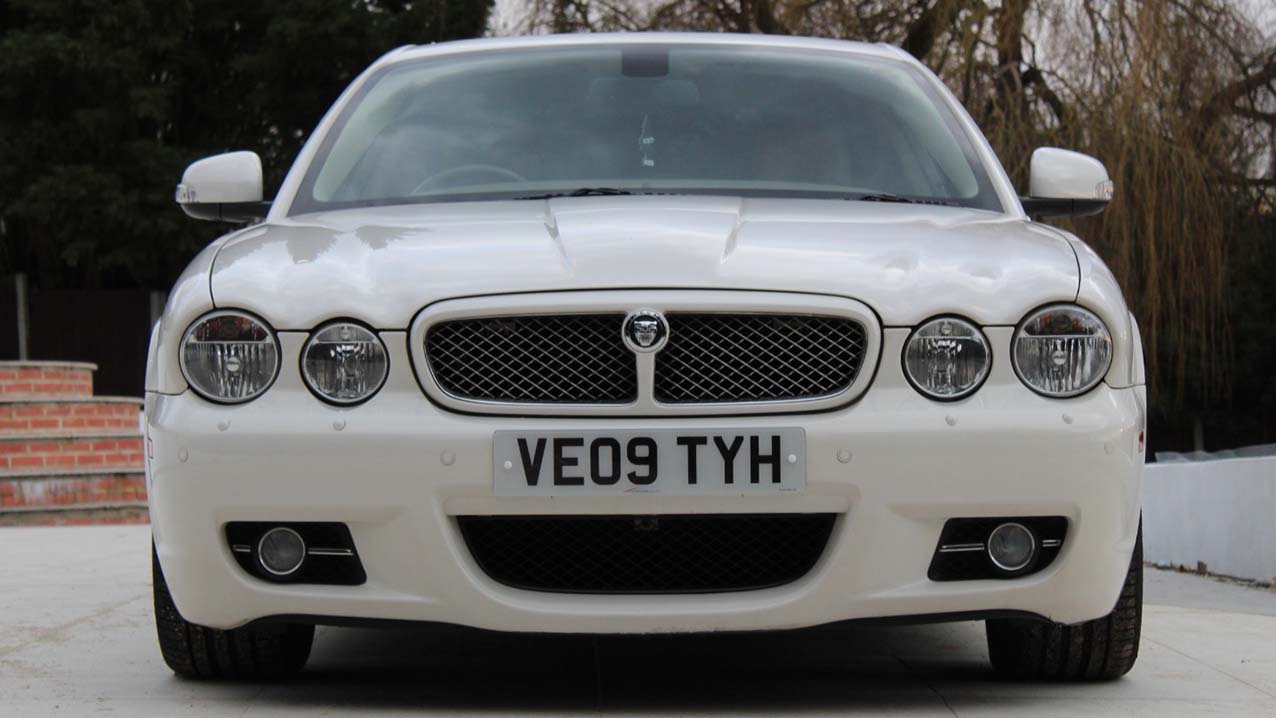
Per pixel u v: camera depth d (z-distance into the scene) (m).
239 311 3.09
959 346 3.04
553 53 4.44
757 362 3.03
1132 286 15.74
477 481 2.97
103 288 23.80
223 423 3.04
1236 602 5.66
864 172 3.96
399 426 2.99
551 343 3.03
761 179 3.90
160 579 3.40
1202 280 16.00
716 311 3.02
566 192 3.83
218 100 24.05
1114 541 3.08
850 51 4.54
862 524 2.98
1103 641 3.38
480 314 3.02
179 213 22.05
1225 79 16.23
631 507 2.98
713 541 3.08
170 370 3.14
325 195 3.92
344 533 3.03
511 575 3.08
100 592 5.48
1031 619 3.13
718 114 4.13
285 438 3.00
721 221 3.34
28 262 23.48
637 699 3.27
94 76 21.94
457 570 3.00
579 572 3.09
